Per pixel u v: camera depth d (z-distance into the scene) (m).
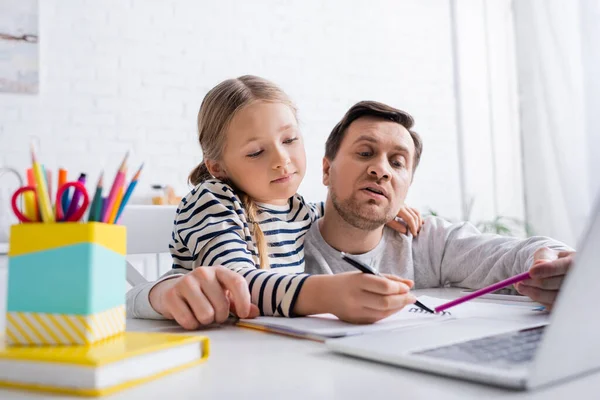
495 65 2.88
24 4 2.20
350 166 0.92
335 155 0.96
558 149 2.49
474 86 2.96
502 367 0.35
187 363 0.40
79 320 0.39
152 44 2.42
